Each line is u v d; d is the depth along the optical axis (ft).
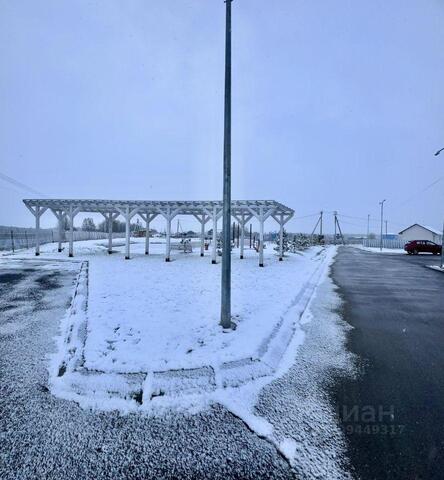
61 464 8.25
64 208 65.98
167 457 8.53
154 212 73.41
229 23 17.95
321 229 220.84
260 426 9.80
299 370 13.69
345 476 7.83
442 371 13.58
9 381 12.44
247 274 41.32
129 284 31.96
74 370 13.08
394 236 237.25
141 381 12.35
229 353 14.39
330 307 25.07
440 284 37.01
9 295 27.91
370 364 14.29
